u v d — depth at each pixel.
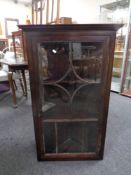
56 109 1.09
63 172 1.09
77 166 1.14
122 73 2.73
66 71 0.99
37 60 0.90
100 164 1.16
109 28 0.80
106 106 1.02
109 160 1.20
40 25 0.79
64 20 1.20
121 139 1.46
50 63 0.95
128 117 1.90
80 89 1.04
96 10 3.23
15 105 2.16
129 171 1.10
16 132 1.57
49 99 1.06
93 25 0.79
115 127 1.67
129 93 2.75
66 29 0.81
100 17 3.13
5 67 2.43
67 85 1.03
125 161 1.19
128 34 2.54
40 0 2.07
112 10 3.01
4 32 5.42
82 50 0.93
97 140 1.14
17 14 5.60
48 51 0.93
